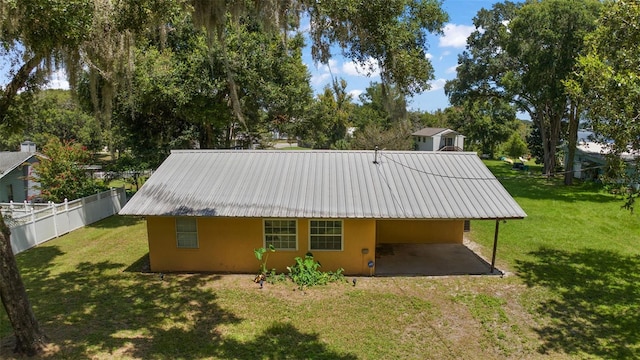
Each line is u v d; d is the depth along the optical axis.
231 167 13.52
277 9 9.01
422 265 12.59
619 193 11.06
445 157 14.37
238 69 17.67
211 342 8.05
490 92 33.38
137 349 7.72
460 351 7.94
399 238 15.10
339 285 10.95
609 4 11.41
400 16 10.11
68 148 18.88
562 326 8.94
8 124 9.47
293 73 20.44
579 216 19.55
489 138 54.47
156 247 11.85
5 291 7.21
